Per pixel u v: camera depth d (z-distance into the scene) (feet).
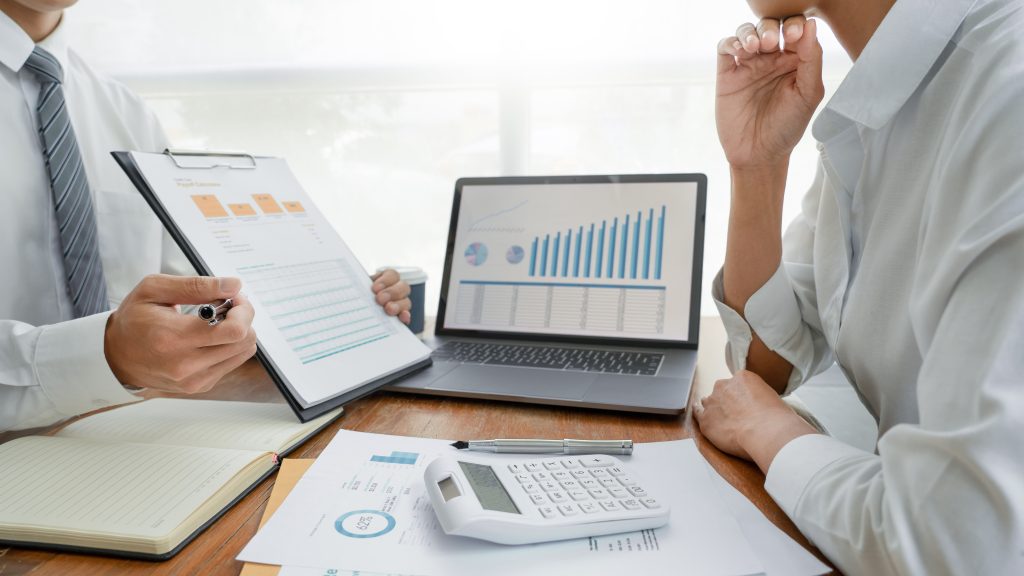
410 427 2.28
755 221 2.65
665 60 4.71
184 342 1.94
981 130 1.40
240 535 1.54
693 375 2.83
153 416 2.27
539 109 4.97
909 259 1.91
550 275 3.60
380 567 1.37
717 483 1.83
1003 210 1.28
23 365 2.11
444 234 5.29
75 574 1.39
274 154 5.24
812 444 1.72
